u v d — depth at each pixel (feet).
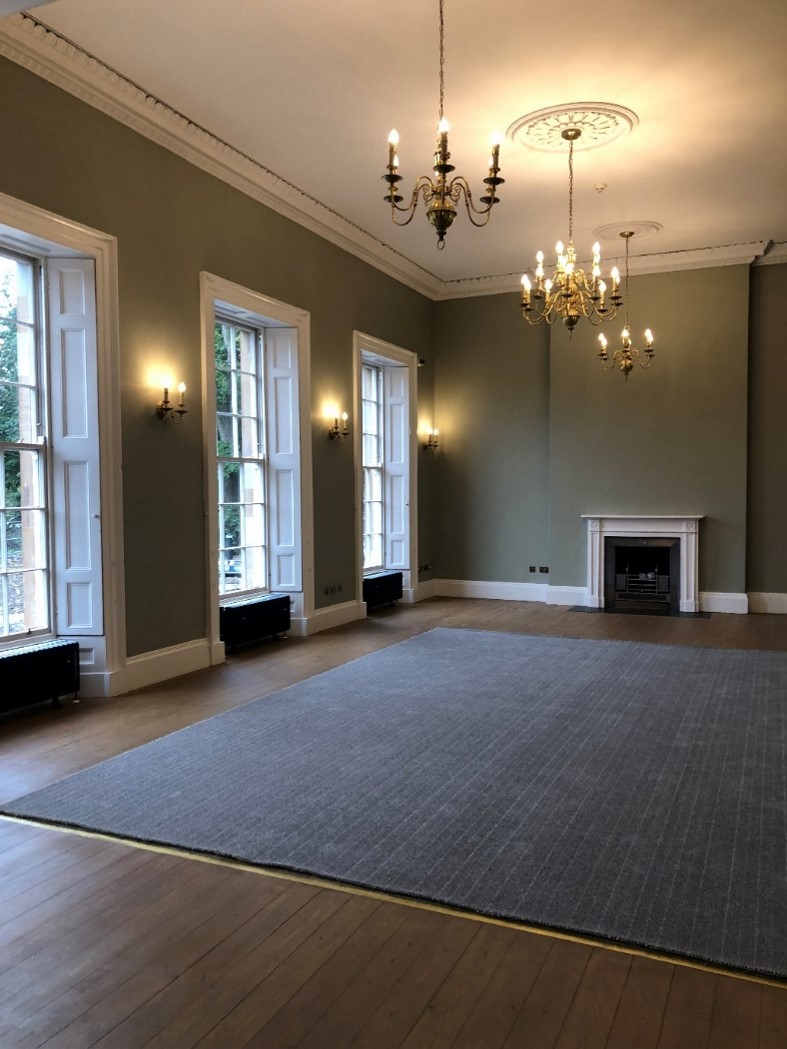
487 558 35.73
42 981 7.93
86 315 18.13
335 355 28.14
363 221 27.63
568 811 12.04
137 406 19.47
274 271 24.67
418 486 34.76
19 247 17.39
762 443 31.58
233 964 8.21
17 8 9.61
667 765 14.01
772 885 9.78
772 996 7.64
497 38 16.47
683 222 27.91
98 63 17.24
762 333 31.42
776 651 23.84
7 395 17.53
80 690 18.58
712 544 31.78
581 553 33.63
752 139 21.17
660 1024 7.26
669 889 9.68
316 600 27.40
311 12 15.55
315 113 19.75
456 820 11.71
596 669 21.40
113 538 18.67
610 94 18.80
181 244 20.88
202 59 17.24
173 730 16.17
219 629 22.58
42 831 11.45
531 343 34.63
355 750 14.83
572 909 9.22
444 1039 7.08
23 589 18.01
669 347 32.12
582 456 33.47
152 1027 7.26
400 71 17.78
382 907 9.34
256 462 25.90
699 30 16.21
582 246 30.73
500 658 22.80
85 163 17.87
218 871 10.24
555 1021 7.30
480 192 24.91
